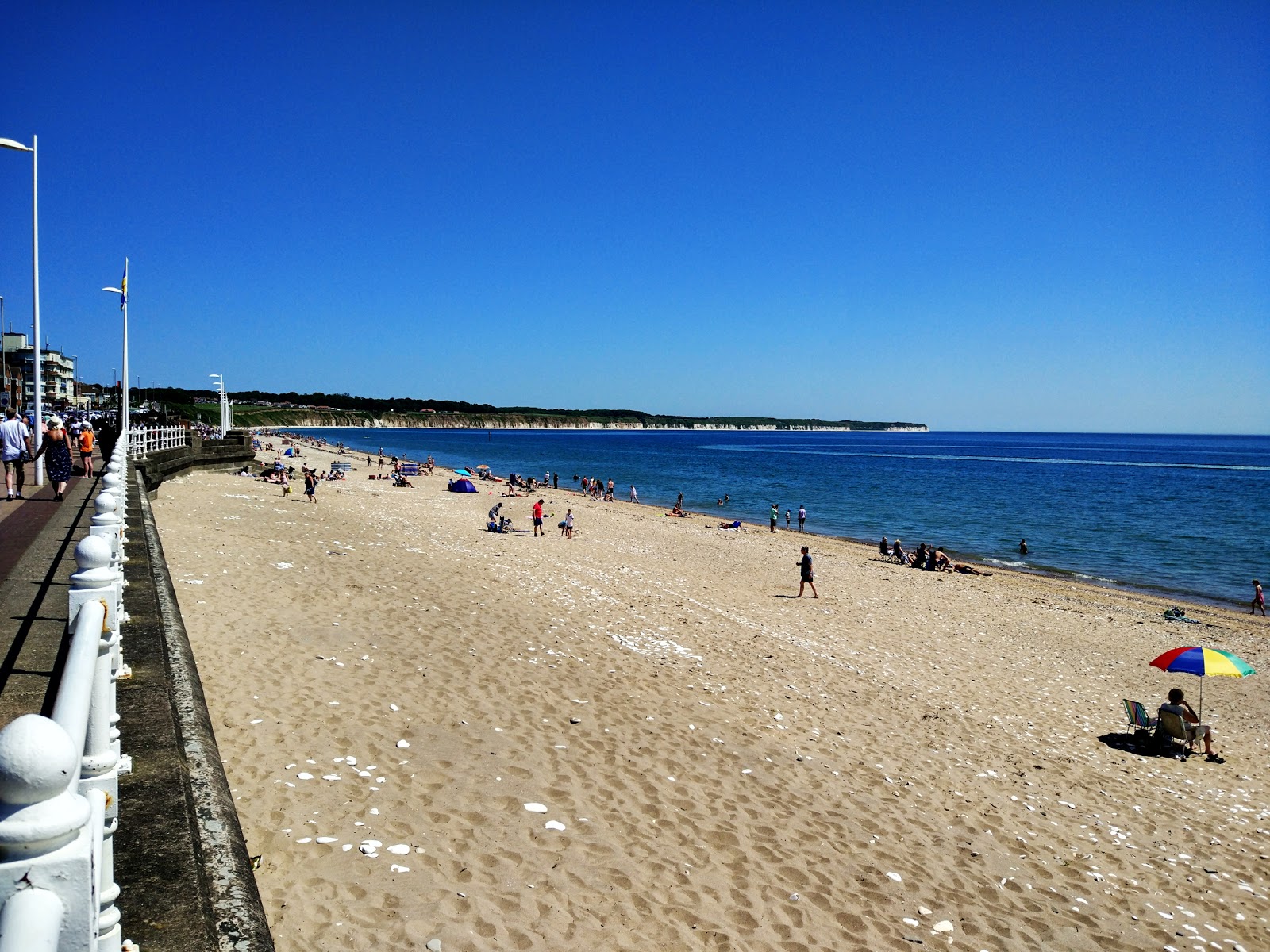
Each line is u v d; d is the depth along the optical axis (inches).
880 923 262.4
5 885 57.7
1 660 215.8
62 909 59.4
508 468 4062.5
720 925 243.8
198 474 1482.5
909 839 326.3
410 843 252.8
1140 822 388.8
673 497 2679.6
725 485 3193.9
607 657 502.0
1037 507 2434.8
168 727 181.5
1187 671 500.7
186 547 632.4
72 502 591.2
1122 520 2108.8
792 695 493.4
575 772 328.2
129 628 250.7
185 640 268.2
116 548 246.1
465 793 293.4
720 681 494.3
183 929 117.3
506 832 271.4
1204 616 1019.3
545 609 611.2
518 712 382.3
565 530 1312.7
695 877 267.7
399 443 7239.2
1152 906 307.7
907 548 1574.8
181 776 162.4
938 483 3346.5
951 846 327.6
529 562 898.7
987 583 1173.7
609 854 270.5
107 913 90.7
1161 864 346.6
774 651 602.2
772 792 343.9
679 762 354.9
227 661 383.2
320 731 321.4
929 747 442.9
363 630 474.0
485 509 1659.7
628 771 337.7
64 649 227.5
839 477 3690.9
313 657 409.4
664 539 1411.2
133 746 170.2
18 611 267.1
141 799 149.8
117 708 188.7
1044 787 413.7
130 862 130.8
